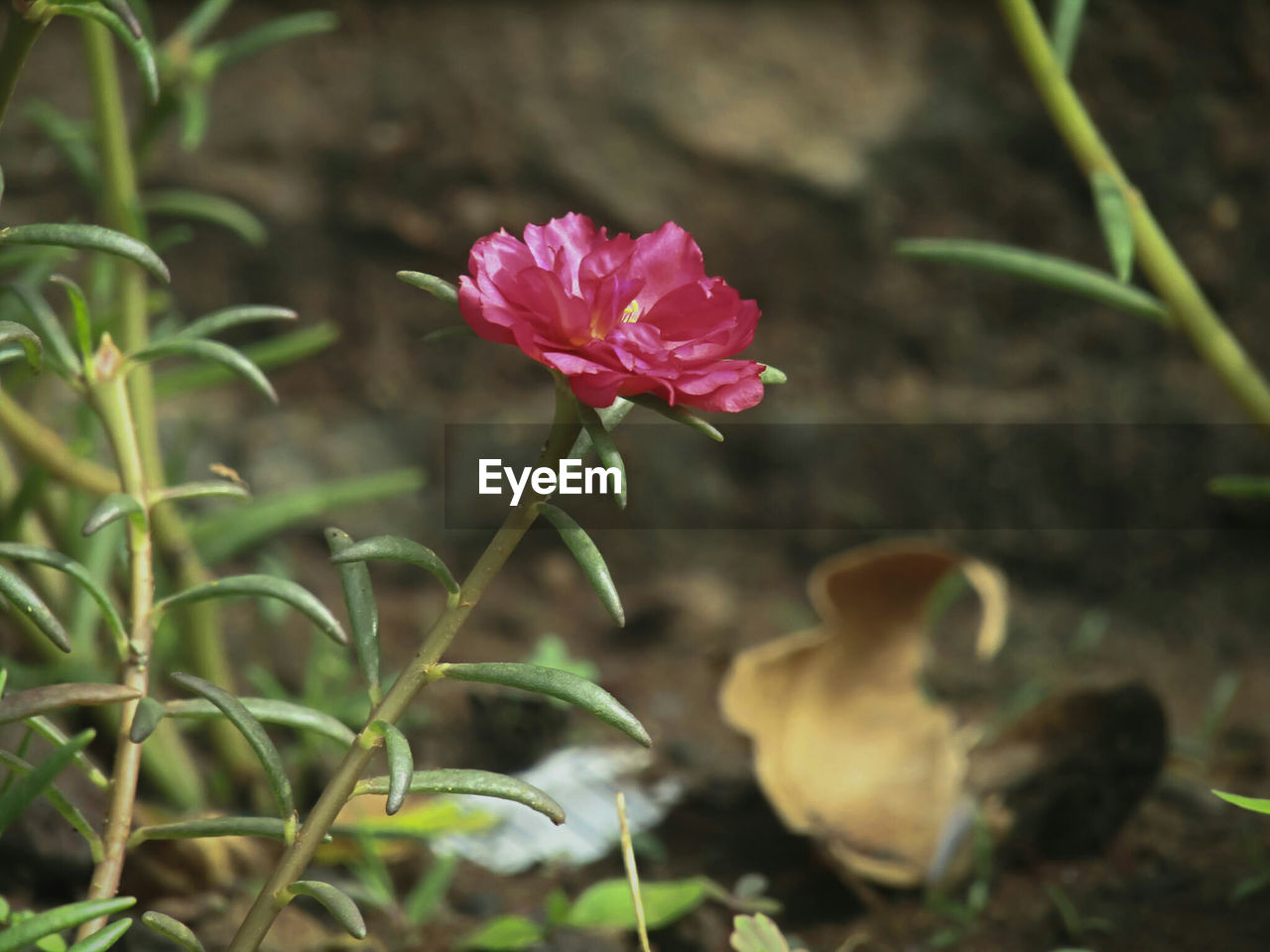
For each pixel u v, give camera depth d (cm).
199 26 59
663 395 46
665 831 62
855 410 96
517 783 47
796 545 96
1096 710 58
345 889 56
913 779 58
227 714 47
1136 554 93
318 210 96
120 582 62
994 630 59
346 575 48
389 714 47
